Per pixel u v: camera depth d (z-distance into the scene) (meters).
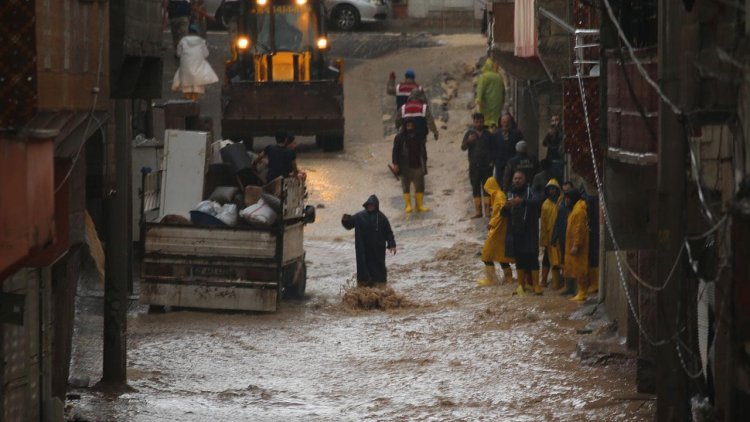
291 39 103.25
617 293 50.88
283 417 40.31
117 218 44.91
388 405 42.50
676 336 30.47
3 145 25.98
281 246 60.03
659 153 30.31
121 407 41.19
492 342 52.28
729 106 27.34
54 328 38.69
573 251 58.84
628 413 40.03
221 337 55.25
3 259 26.14
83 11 33.91
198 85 98.44
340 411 41.56
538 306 59.19
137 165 69.19
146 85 44.69
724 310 26.95
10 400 33.31
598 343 48.25
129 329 56.94
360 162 99.00
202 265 60.34
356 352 52.03
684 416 31.53
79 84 33.56
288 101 97.44
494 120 96.19
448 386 45.16
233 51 104.31
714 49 28.06
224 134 97.56
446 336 54.34
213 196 65.25
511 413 40.84
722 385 28.78
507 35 73.69
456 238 79.00
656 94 35.00
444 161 96.75
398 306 61.88
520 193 62.94
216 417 39.88
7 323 30.67
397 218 84.50
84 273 58.75
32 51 25.98
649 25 35.66
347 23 139.50
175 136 65.50
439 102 109.56
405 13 144.75
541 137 80.88
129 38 39.28
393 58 123.56
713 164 28.50
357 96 114.81
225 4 135.88
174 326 57.50
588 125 44.25
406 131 84.06
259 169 70.38
